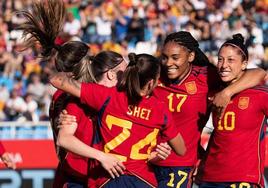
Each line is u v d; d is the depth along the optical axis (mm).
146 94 14977
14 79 43125
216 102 16891
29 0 49625
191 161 18609
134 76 14672
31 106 41094
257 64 46125
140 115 14961
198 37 47594
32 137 30203
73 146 14680
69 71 15570
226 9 50125
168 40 17906
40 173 28891
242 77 17125
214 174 17469
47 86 41719
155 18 49344
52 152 29016
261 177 17188
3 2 49125
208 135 26594
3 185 28688
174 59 17781
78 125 15398
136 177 15008
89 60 15625
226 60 17109
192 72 18328
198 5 50500
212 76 18172
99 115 15094
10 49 45625
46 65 42500
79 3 49344
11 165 18047
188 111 18203
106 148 14992
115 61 15719
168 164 18609
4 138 29875
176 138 15352
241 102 17047
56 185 16766
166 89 18312
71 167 16031
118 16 49156
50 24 15875
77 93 14922
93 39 48094
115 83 15719
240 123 17047
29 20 15969
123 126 14938
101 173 15148
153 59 14867
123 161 14938
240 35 17422
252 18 49562
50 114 16625
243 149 17078
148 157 15266
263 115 17156
